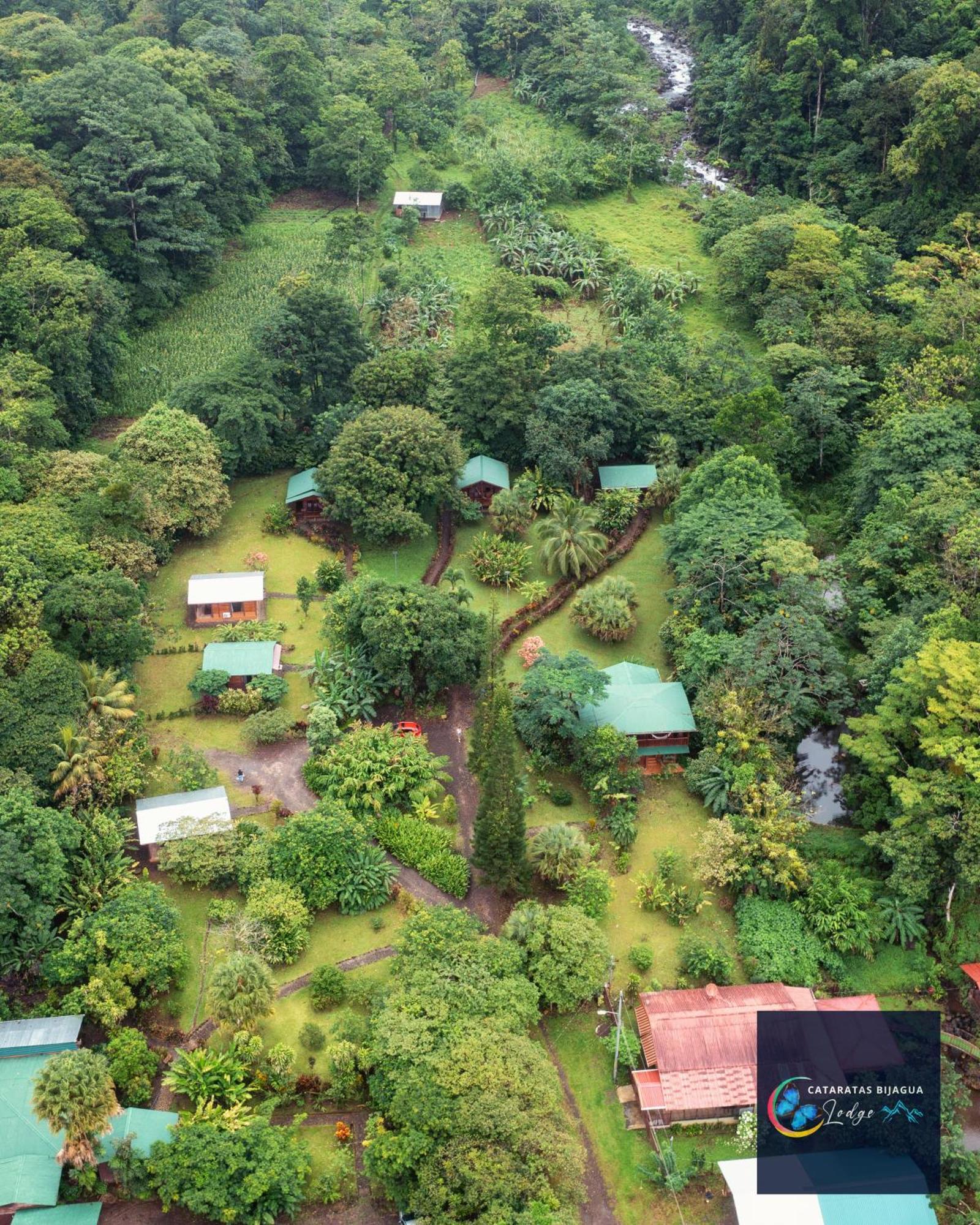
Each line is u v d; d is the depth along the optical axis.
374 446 89.94
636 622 83.88
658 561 90.81
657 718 71.38
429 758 70.75
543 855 63.66
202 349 113.75
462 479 95.81
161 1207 49.16
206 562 89.56
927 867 60.94
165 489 86.88
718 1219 50.69
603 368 99.62
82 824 61.53
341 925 62.28
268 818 67.88
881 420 93.75
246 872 62.12
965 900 62.97
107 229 115.25
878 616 75.69
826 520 91.25
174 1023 56.69
